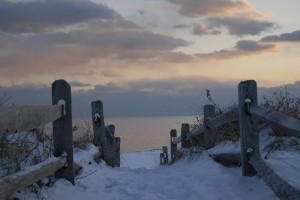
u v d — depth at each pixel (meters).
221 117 7.87
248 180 5.98
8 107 3.48
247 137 6.11
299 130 3.63
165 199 6.04
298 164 5.80
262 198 5.11
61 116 5.82
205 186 6.29
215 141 9.44
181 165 9.41
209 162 7.71
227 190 5.86
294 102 8.94
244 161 6.14
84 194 5.78
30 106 4.12
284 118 4.26
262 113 5.09
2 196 3.32
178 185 6.79
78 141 10.06
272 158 6.49
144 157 21.80
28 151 5.38
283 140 7.47
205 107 9.33
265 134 8.18
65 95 5.98
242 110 6.12
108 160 10.90
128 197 6.21
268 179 4.91
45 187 5.20
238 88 6.20
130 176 7.91
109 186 6.93
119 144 12.13
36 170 4.33
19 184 3.74
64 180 5.91
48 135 7.02
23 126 3.86
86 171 7.41
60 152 5.98
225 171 6.86
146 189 6.70
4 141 4.84
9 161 4.73
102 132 10.96
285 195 4.27
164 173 8.21
